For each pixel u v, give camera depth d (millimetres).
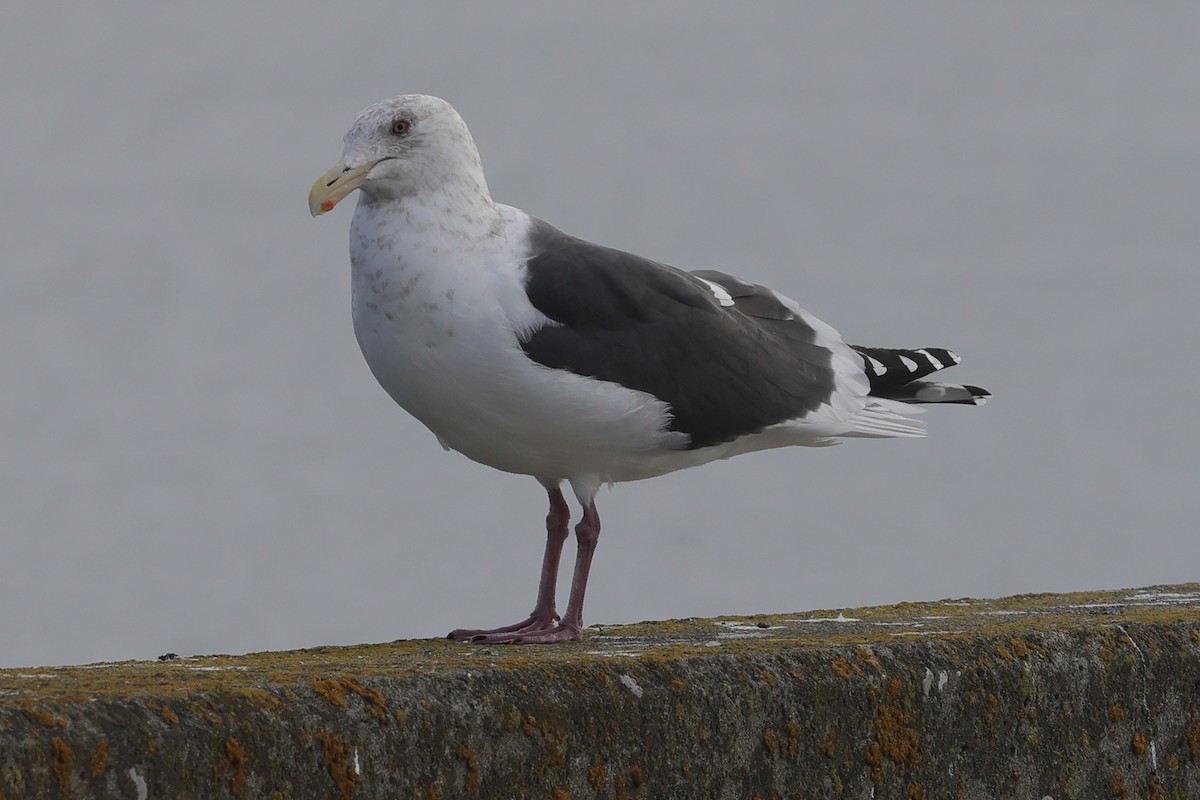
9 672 8438
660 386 12203
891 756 9297
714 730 8734
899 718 9328
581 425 11914
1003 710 9664
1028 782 9781
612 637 11492
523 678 8242
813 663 9148
